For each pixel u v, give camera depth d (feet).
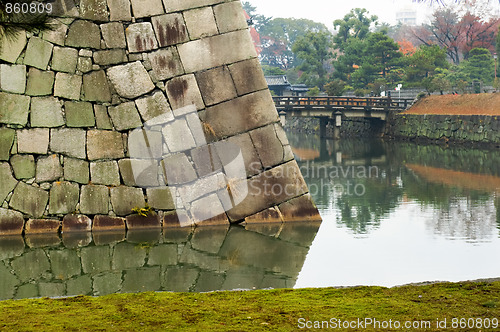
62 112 33.68
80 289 23.66
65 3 33.47
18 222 33.50
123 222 34.58
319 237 33.22
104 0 33.96
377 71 174.29
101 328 15.10
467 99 122.31
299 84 208.13
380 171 70.33
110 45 34.12
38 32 33.12
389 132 137.59
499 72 148.56
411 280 24.44
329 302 17.07
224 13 35.22
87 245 31.37
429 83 140.56
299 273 25.89
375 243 31.89
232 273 26.07
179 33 34.78
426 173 67.26
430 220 38.42
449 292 17.49
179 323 15.38
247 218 36.04
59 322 15.65
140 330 14.88
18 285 24.38
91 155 34.06
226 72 35.29
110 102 34.24
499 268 26.45
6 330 15.02
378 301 16.94
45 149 33.55
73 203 33.99
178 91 34.83
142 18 34.42
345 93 183.62
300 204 36.60
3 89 32.94
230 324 15.21
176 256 29.12
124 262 28.17
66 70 33.63
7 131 33.12
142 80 34.50
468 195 49.52
